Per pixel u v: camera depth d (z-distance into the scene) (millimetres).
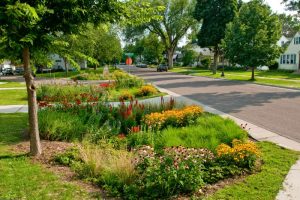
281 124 11242
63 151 7234
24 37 5273
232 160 6254
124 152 6598
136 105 11211
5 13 5039
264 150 7684
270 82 29984
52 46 6148
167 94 21000
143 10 6727
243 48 32219
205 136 8047
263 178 5750
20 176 5773
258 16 31875
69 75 46375
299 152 7500
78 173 5906
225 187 5375
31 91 6863
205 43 46312
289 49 51531
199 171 5301
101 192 5152
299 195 5062
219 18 44375
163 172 5133
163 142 7707
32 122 6949
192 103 16812
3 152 7250
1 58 6496
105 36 46594
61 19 6004
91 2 6062
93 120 9375
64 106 10938
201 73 50000
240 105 16031
